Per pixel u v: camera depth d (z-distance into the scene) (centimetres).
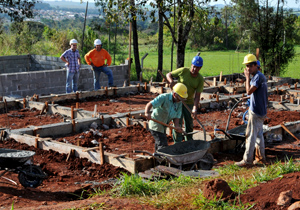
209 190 470
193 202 463
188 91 751
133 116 1078
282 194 424
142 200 482
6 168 597
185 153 671
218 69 3158
